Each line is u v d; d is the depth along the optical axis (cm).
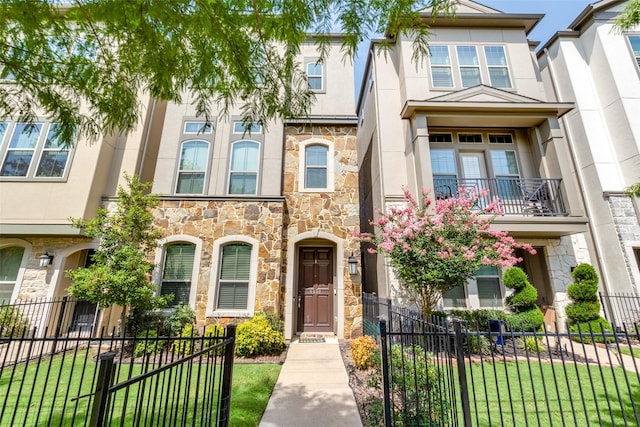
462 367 277
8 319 650
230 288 745
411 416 313
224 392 306
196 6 220
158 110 993
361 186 1238
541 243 822
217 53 269
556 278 797
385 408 277
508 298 749
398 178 871
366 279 1031
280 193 831
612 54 879
